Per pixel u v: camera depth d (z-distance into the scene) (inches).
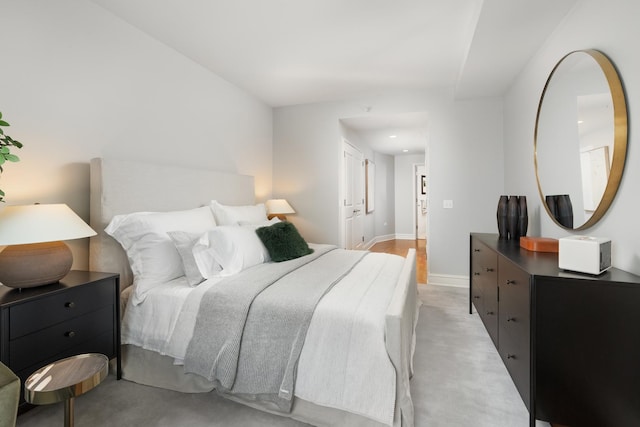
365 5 89.6
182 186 111.0
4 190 70.2
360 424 56.3
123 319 78.7
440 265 159.2
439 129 156.3
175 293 74.7
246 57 121.6
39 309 58.6
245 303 66.6
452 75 139.4
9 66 70.1
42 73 76.2
